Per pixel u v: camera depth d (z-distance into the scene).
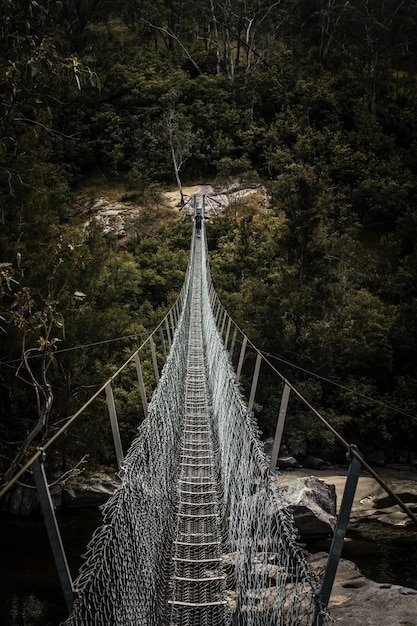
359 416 25.80
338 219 46.59
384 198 49.66
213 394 10.78
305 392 25.20
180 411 10.16
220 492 7.38
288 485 13.96
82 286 17.41
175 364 9.23
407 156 56.53
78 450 16.98
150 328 29.09
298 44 75.12
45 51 7.37
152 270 36.16
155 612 4.98
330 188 47.66
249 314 27.98
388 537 13.59
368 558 12.22
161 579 5.52
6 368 14.78
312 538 12.88
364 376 27.72
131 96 64.00
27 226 18.25
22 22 7.59
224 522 6.63
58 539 2.55
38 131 11.61
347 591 8.84
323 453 24.06
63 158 59.47
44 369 7.86
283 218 45.75
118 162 59.69
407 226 42.84
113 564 3.43
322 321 27.47
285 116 62.25
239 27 74.50
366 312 29.72
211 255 40.31
